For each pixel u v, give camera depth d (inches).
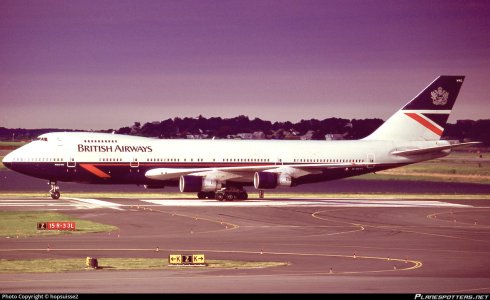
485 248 4830.2
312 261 4128.9
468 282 3408.0
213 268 3816.4
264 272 3676.2
